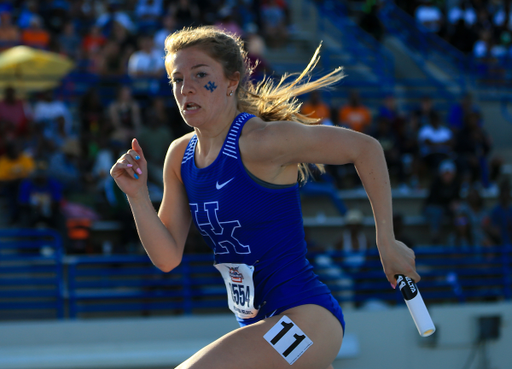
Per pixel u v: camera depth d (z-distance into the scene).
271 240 7.82
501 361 23.50
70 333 21.56
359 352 22.62
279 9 46.03
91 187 30.06
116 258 23.48
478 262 26.12
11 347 21.16
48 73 34.81
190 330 22.16
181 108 7.75
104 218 28.91
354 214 27.73
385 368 22.77
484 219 30.34
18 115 31.48
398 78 44.75
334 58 45.03
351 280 26.48
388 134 35.53
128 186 7.94
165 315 26.08
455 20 50.81
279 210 7.79
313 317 7.65
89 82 36.06
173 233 8.59
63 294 24.06
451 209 31.23
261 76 34.66
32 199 26.64
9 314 24.48
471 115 37.66
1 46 36.34
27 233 23.34
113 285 23.30
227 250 8.09
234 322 22.36
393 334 22.94
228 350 7.24
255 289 8.02
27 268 23.14
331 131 7.50
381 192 7.57
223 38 7.79
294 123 7.57
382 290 25.91
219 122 7.81
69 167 29.12
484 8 50.91
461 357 23.30
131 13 43.91
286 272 7.86
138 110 33.03
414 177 35.06
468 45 48.78
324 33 48.31
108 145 31.05
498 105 44.56
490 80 45.62
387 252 7.54
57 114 32.28
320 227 30.92
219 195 7.75
